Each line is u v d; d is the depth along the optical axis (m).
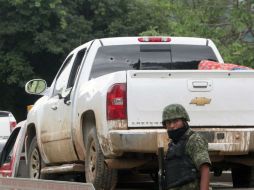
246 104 18.52
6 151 27.42
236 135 18.20
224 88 18.42
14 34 58.50
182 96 18.19
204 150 12.88
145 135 17.77
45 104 23.42
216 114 18.34
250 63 33.97
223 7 35.62
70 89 21.33
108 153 18.20
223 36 35.81
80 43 59.00
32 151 25.00
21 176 26.38
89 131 19.75
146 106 18.02
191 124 18.20
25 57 59.44
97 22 61.00
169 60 21.66
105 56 21.31
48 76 61.47
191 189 12.85
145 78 18.11
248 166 20.33
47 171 23.19
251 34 35.59
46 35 57.91
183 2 36.44
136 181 25.16
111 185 18.95
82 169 20.97
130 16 59.91
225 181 25.02
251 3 34.09
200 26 35.59
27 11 57.91
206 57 21.84
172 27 36.75
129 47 21.50
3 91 61.69
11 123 45.16
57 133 22.14
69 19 59.38
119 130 17.84
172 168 13.02
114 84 18.05
